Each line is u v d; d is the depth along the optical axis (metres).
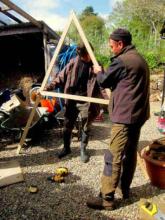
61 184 3.79
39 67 10.52
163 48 21.34
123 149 2.97
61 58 6.32
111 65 2.84
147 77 2.94
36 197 3.47
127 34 2.86
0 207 3.26
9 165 4.27
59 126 6.42
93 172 4.17
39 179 3.92
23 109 5.52
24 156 4.73
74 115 4.53
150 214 2.88
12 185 3.75
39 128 5.34
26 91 9.41
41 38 9.82
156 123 7.03
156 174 3.67
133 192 3.60
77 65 4.27
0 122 5.49
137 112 2.89
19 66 10.56
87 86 4.28
